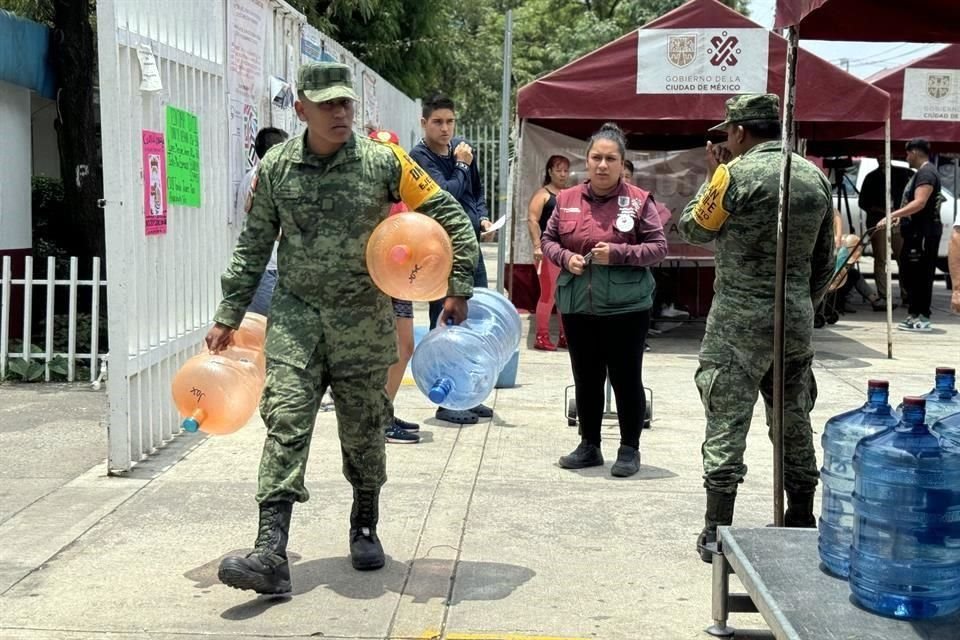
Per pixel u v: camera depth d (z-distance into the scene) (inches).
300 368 162.2
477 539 193.5
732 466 178.1
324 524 200.2
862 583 126.9
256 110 329.1
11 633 151.6
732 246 175.6
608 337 231.0
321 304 163.8
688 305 492.7
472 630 154.1
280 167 163.6
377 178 163.8
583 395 238.4
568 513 209.0
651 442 267.7
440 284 163.6
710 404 179.2
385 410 173.0
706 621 158.6
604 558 184.5
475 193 287.4
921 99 522.3
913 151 490.6
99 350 375.9
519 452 256.2
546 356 402.0
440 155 279.1
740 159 176.1
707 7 398.9
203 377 169.8
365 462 173.5
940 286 737.0
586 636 152.8
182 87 262.2
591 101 409.4
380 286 162.9
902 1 167.0
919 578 123.6
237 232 311.4
